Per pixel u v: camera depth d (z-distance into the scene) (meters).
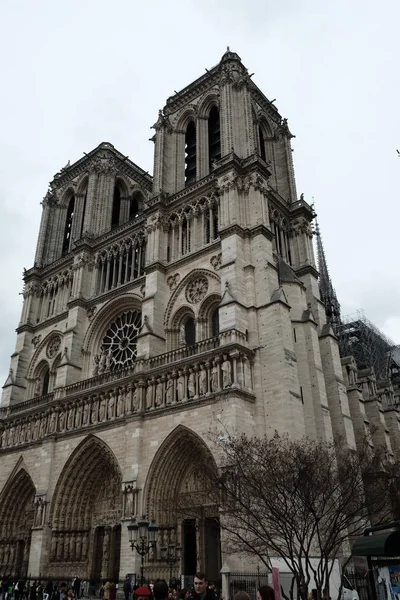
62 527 58.75
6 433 72.19
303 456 38.25
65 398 64.81
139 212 92.12
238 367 50.53
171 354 57.38
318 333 65.69
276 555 39.38
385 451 69.44
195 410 50.97
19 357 80.38
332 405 61.16
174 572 48.97
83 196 90.56
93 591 54.50
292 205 74.25
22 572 63.25
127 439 54.75
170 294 64.81
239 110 71.31
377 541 16.86
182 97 82.00
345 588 37.72
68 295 80.69
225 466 42.50
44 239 91.25
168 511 51.09
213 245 62.25
